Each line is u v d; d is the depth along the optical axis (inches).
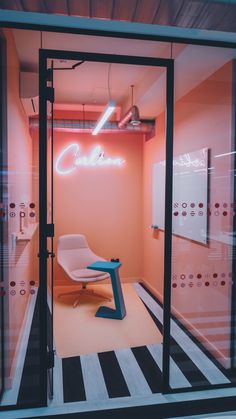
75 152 200.2
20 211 96.7
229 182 101.6
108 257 208.4
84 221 204.4
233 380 99.0
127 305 167.5
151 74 134.6
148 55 122.0
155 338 127.9
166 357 93.2
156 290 181.9
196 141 120.4
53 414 83.7
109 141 205.0
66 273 168.7
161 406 87.3
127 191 208.8
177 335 122.3
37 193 91.5
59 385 95.4
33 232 96.0
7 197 90.4
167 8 67.0
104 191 205.9
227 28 77.0
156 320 147.0
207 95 113.7
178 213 109.4
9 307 93.7
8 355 93.9
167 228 94.9
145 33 87.4
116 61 90.4
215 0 64.9
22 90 121.3
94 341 124.8
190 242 111.5
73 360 110.0
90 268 152.9
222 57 101.4
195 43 91.0
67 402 88.0
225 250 104.0
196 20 72.6
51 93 88.4
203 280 108.0
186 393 93.0
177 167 119.0
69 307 163.3
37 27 82.7
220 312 107.0
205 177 112.8
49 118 91.8
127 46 115.4
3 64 88.2
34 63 130.6
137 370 104.0
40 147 87.1
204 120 115.3
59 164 198.7
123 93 171.6
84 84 157.3
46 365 87.8
